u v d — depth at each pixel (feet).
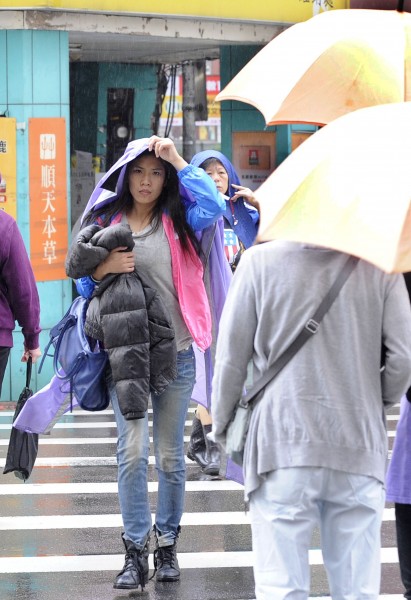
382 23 42.24
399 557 43.34
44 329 107.45
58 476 75.36
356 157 32.60
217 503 67.92
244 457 36.42
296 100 41.11
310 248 35.53
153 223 51.31
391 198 31.24
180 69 156.46
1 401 107.24
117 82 148.97
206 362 54.95
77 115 146.92
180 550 57.88
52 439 89.20
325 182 32.45
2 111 104.68
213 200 50.42
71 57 141.28
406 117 33.55
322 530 36.22
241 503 67.92
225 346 36.52
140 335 48.96
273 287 35.53
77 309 51.62
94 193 53.31
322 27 42.68
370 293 35.32
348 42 41.39
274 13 118.11
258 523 35.91
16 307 56.75
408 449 42.22
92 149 148.46
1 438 88.99
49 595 50.31
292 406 35.01
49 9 103.96
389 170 31.91
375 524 35.35
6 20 104.17
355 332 35.14
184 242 51.31
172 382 51.13
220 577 53.16
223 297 53.52
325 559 36.14
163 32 112.88
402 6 43.16
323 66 41.22
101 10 106.63
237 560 56.03
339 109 41.19
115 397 50.62
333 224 31.65
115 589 51.06
